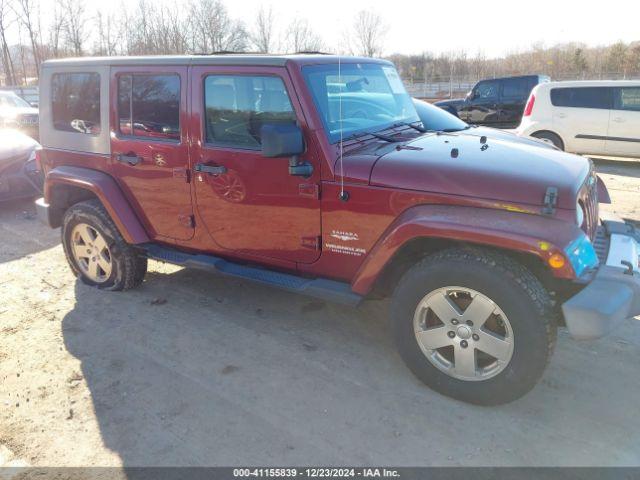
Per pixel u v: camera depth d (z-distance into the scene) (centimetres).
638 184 895
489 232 281
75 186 471
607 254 314
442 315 308
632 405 315
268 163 357
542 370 288
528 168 305
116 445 292
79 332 415
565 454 278
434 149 343
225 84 369
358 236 336
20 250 613
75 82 455
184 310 450
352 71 384
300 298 470
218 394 335
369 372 355
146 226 449
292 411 317
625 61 4644
